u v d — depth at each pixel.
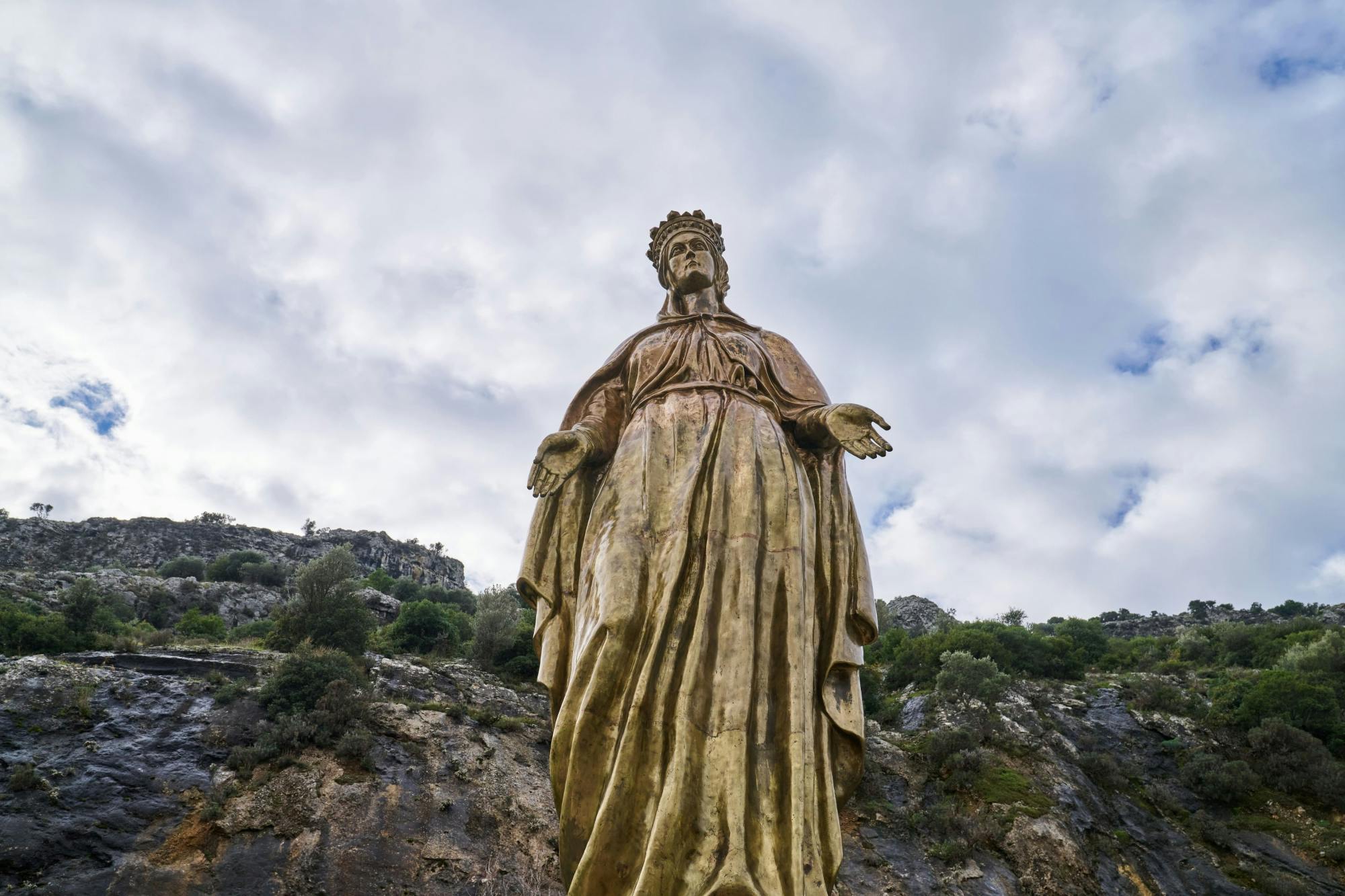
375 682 41.75
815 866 3.48
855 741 4.04
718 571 4.02
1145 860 37.00
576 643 4.16
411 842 29.91
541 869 30.70
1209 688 54.84
